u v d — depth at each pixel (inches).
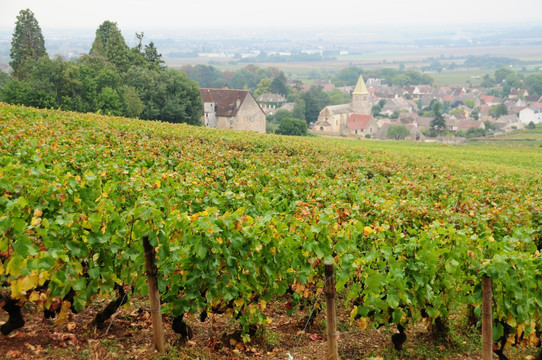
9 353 259.6
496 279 296.5
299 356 309.4
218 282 293.1
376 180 812.6
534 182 1029.8
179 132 1193.4
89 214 332.5
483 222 506.6
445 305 331.0
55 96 2559.1
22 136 700.7
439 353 325.7
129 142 795.4
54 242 265.7
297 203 435.2
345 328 360.5
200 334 324.5
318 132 6441.9
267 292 321.1
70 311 307.6
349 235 338.3
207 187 524.1
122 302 300.4
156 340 279.4
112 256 288.5
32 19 3565.5
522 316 299.9
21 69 3302.2
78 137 797.2
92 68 2861.7
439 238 335.9
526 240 382.9
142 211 286.5
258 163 765.9
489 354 291.7
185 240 284.7
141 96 3024.1
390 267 304.8
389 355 317.1
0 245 251.8
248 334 315.0
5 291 297.3
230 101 3818.9
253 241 302.2
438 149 2645.2
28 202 313.6
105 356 271.0
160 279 283.7
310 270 329.1
